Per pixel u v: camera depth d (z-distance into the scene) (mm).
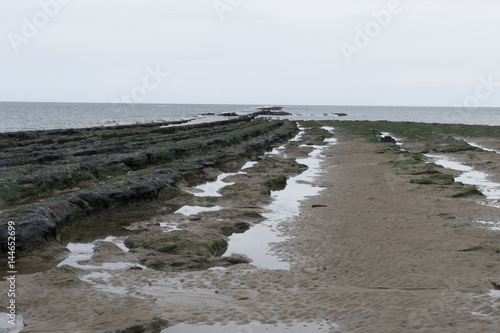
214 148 34188
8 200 16250
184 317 7492
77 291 8609
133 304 7961
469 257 10594
